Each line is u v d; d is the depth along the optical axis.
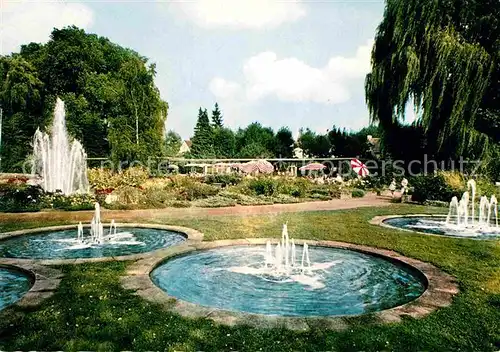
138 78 35.94
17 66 39.38
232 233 10.00
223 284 6.00
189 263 7.25
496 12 21.33
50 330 3.97
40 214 13.79
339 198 22.67
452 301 4.88
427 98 21.19
